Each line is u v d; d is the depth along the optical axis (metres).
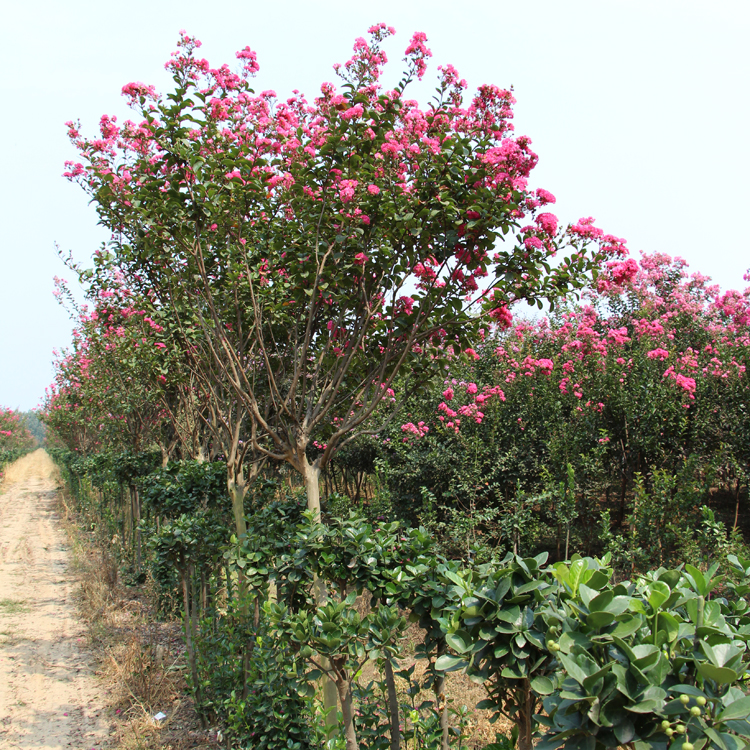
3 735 5.36
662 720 1.66
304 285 4.73
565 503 7.46
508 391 9.38
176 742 5.09
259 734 4.10
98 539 13.20
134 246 6.25
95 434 16.89
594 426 8.66
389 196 4.18
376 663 4.00
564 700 1.74
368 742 3.86
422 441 8.95
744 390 8.59
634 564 7.11
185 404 8.39
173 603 8.25
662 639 1.84
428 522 7.81
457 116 4.58
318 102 4.87
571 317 11.30
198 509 6.85
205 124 4.65
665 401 8.32
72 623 8.55
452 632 2.37
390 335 4.65
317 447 8.16
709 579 2.30
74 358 14.41
